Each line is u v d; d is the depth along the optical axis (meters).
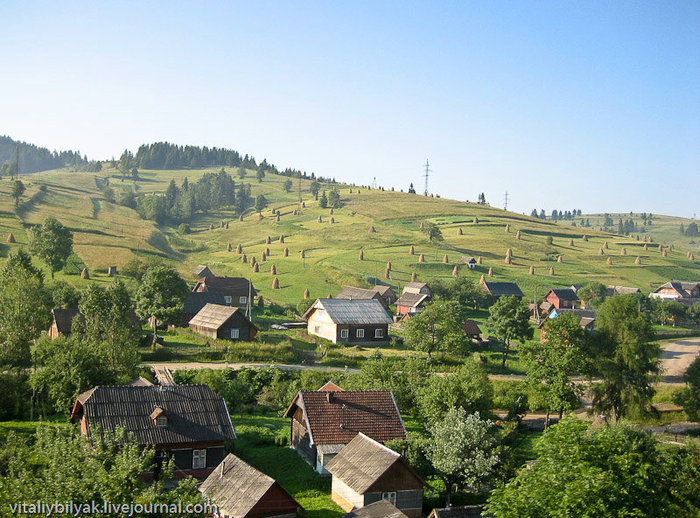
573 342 69.31
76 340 63.41
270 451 53.53
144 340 87.75
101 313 69.06
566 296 151.12
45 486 23.84
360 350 95.81
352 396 53.81
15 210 188.25
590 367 69.56
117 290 71.44
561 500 25.88
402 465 41.75
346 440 49.97
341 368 83.75
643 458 35.59
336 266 172.88
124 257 152.50
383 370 69.75
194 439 46.00
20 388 57.94
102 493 23.91
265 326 109.44
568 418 31.41
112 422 44.94
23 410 56.41
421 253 195.38
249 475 38.94
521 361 74.12
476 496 44.84
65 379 55.25
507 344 97.19
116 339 68.38
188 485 27.41
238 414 65.44
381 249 199.62
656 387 83.44
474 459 42.62
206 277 131.25
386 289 145.62
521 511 26.42
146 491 24.91
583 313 126.06
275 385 71.50
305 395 52.53
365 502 40.34
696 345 116.94
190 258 197.50
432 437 49.31
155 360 80.38
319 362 86.75
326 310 104.12
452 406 52.91
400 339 108.12
